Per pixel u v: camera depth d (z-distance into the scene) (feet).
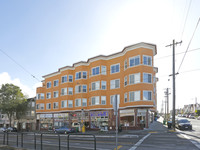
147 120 95.76
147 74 96.78
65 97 134.10
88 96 124.16
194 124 131.54
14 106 159.63
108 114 111.45
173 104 86.33
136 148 40.93
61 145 50.65
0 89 163.53
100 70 115.85
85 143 53.21
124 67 107.34
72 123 130.11
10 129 155.84
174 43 88.53
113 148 42.47
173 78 87.71
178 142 48.19
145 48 98.73
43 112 156.76
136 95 95.81
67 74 135.85
